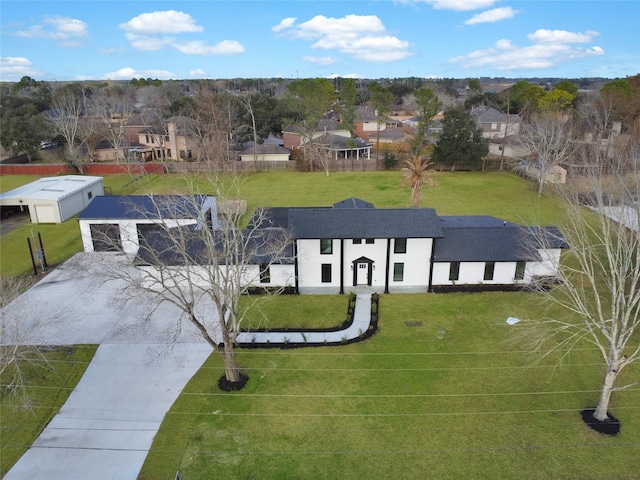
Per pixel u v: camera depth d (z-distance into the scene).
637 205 20.92
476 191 63.81
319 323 31.72
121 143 88.69
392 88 163.88
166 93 151.88
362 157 88.88
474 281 36.50
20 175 79.75
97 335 30.42
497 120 97.19
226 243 25.23
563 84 106.00
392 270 36.44
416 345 28.94
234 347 28.92
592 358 27.31
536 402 23.83
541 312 32.50
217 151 73.25
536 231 35.47
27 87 154.25
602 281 36.03
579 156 57.03
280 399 24.44
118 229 43.34
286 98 97.12
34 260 40.56
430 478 19.58
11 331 28.47
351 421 22.78
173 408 24.05
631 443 21.20
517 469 19.92
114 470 20.52
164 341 29.73
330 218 36.19
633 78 92.69
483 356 27.69
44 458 21.25
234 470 20.20
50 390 25.48
